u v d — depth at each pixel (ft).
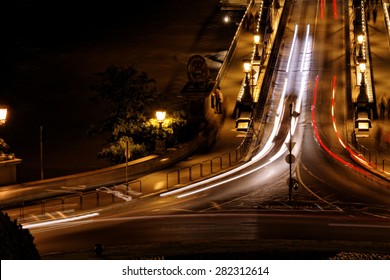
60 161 343.26
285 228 174.50
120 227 179.52
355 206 200.85
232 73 379.55
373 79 367.45
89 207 201.16
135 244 158.40
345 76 368.89
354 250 129.59
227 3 639.35
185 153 278.46
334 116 325.62
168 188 226.38
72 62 533.96
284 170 250.98
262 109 335.47
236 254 120.67
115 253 135.64
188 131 303.48
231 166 260.21
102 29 615.98
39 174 321.32
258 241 151.12
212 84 327.67
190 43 569.23
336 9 465.06
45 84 484.74
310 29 435.94
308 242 148.25
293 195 214.90
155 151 269.03
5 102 444.14
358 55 369.91
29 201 208.33
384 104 335.06
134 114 285.43
